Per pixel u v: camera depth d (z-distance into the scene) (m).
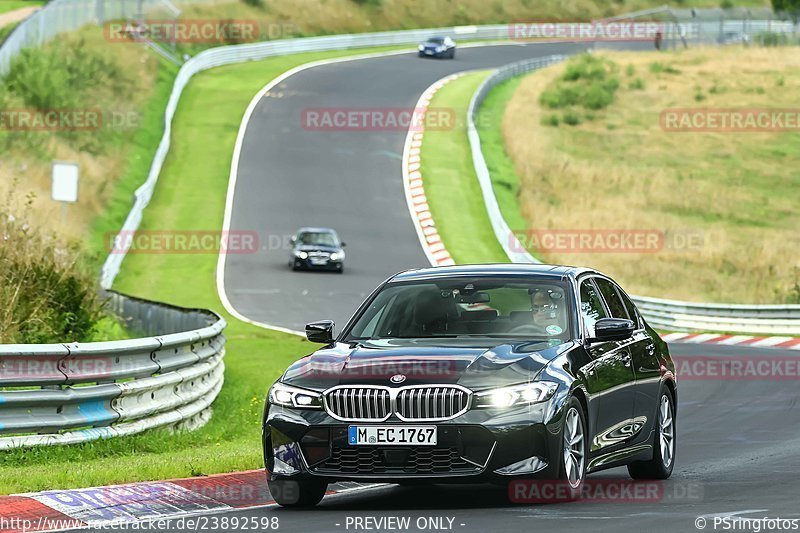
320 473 32.66
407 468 32.16
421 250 165.50
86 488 35.53
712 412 67.38
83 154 180.88
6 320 61.59
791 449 50.84
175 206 178.12
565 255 168.75
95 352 47.00
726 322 126.62
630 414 38.38
